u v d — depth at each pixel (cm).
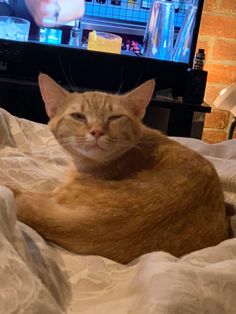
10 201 82
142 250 95
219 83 253
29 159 136
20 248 80
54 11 219
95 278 87
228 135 233
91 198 103
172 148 117
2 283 68
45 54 219
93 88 225
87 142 111
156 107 220
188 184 104
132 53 229
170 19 225
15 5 216
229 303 75
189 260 86
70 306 79
